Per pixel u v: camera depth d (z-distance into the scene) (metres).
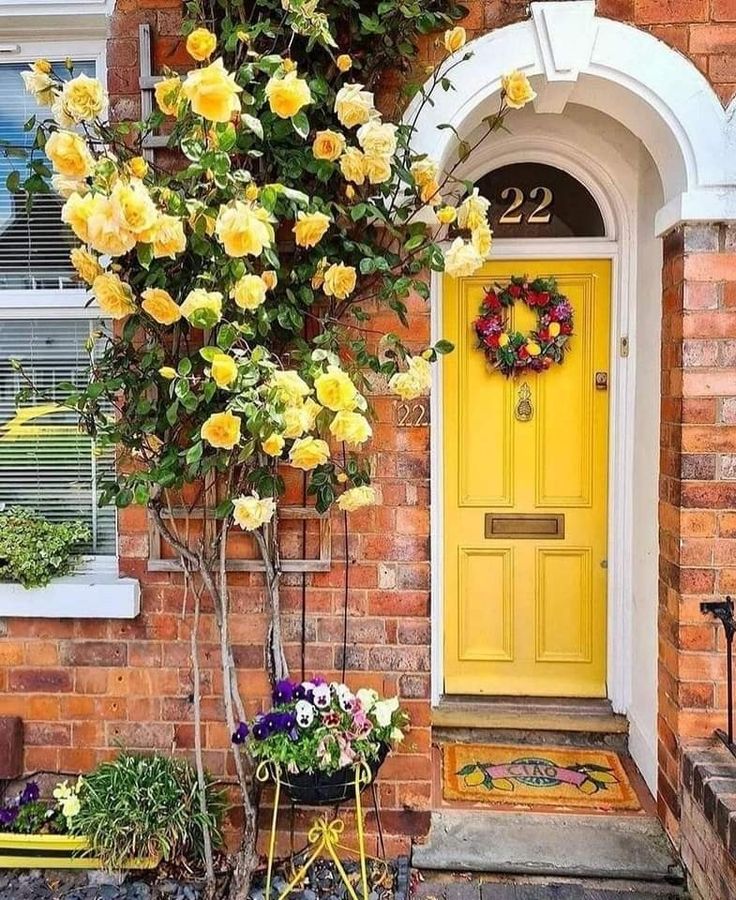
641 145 3.15
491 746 3.31
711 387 2.58
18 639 2.80
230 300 2.26
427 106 2.54
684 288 2.57
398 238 2.51
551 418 3.44
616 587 3.37
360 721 2.35
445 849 2.69
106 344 2.84
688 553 2.61
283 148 2.39
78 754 2.81
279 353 2.57
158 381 2.45
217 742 2.77
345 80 2.52
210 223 2.11
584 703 3.41
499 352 3.38
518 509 3.46
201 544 2.56
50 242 2.93
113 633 2.79
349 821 2.73
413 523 2.69
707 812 2.35
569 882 2.59
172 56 2.66
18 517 2.86
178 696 2.78
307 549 2.72
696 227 2.56
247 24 2.39
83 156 2.05
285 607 2.74
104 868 2.56
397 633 2.71
